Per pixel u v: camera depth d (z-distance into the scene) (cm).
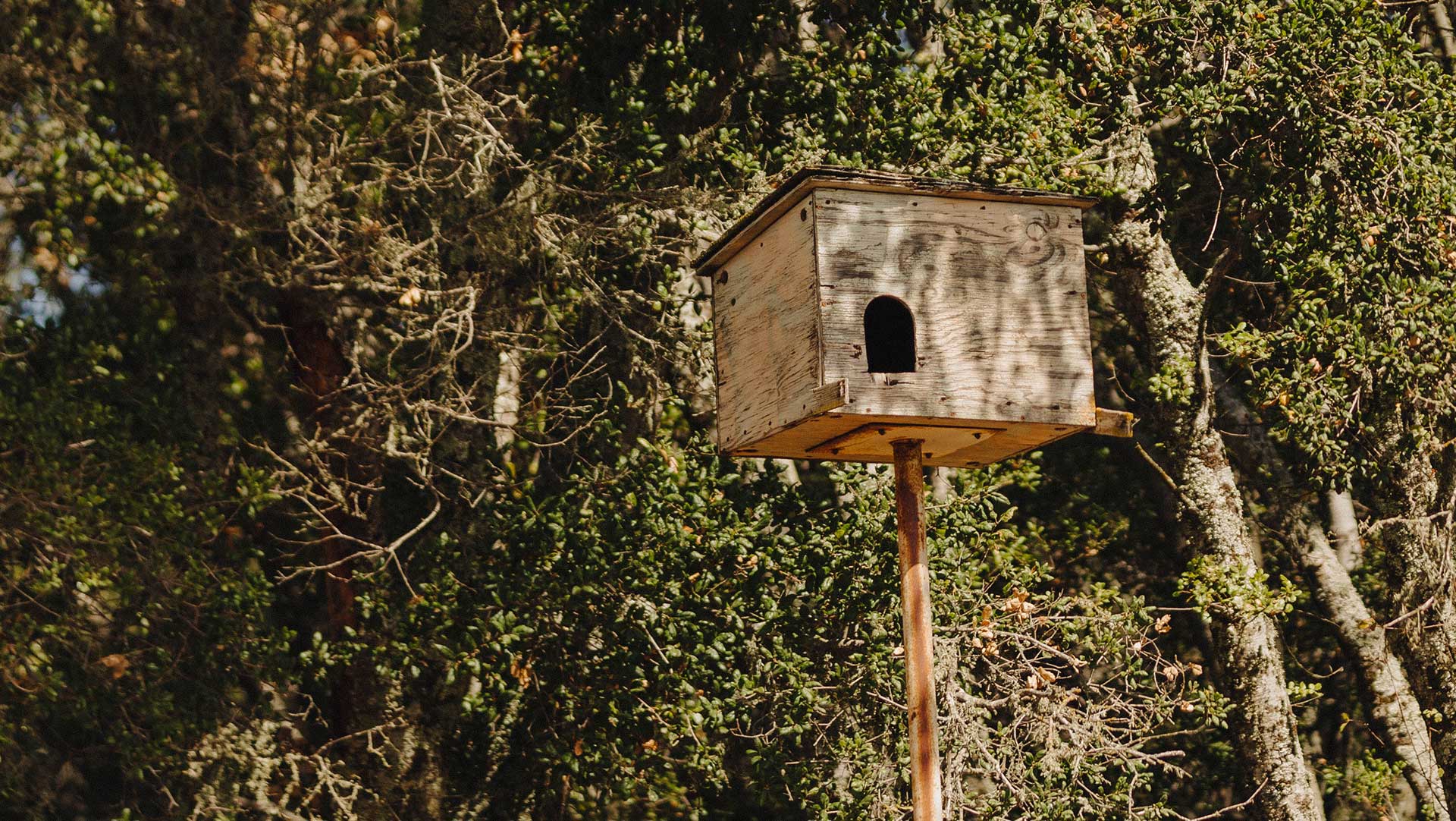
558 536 776
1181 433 911
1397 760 1052
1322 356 841
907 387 429
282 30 884
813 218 435
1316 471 833
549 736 820
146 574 808
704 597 783
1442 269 826
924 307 438
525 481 809
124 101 880
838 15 895
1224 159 865
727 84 863
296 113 862
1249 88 812
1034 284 451
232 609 822
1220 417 1137
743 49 851
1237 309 1086
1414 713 1040
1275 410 1159
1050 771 761
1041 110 831
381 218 870
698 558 773
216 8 869
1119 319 1209
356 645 824
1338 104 809
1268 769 872
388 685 863
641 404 823
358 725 863
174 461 824
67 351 831
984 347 441
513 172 884
